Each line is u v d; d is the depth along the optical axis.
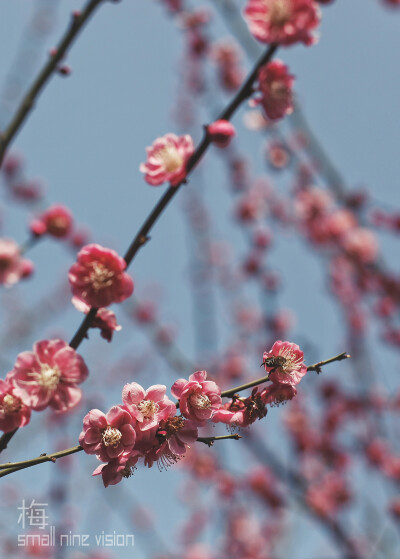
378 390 9.22
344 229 8.97
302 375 2.69
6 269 3.36
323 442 9.39
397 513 8.20
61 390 2.55
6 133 2.88
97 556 8.70
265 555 9.25
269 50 2.79
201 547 10.09
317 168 8.84
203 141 2.81
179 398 2.60
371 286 9.22
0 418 2.53
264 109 2.86
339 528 8.12
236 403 2.73
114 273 2.71
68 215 4.17
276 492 9.30
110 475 2.53
